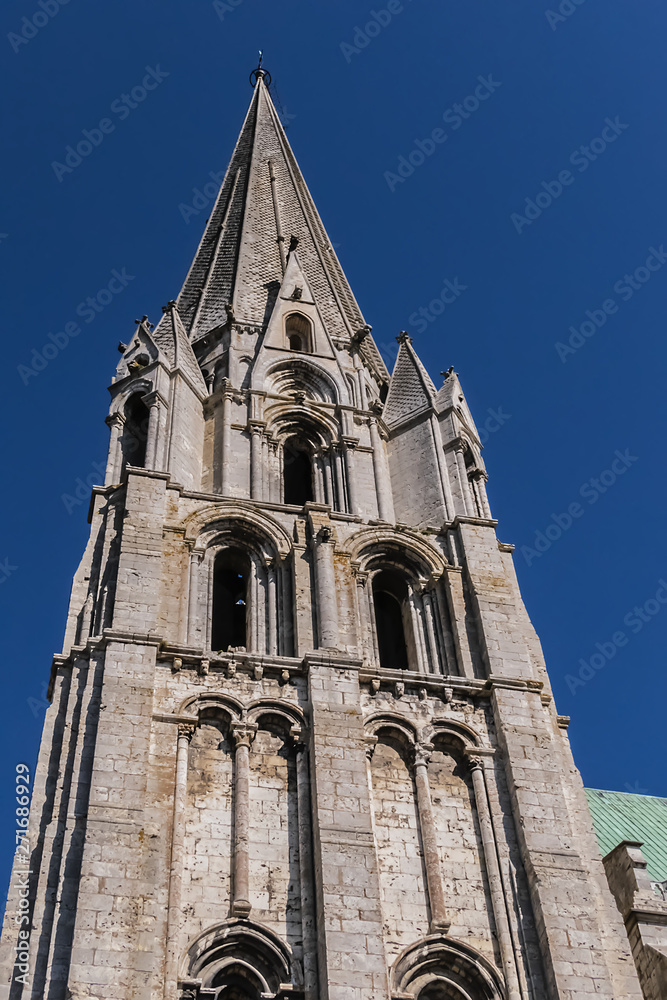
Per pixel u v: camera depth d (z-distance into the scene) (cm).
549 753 4341
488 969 3791
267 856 3900
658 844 6138
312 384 5947
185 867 3816
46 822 3909
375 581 5097
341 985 3534
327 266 7188
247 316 6303
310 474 5719
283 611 4688
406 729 4353
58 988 3453
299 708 4272
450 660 4741
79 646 4344
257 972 3647
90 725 4047
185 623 4519
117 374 5653
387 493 5528
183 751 4059
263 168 7931
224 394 5669
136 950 3553
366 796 4028
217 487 5284
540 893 3919
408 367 6188
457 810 4194
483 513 5631
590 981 3731
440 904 3906
